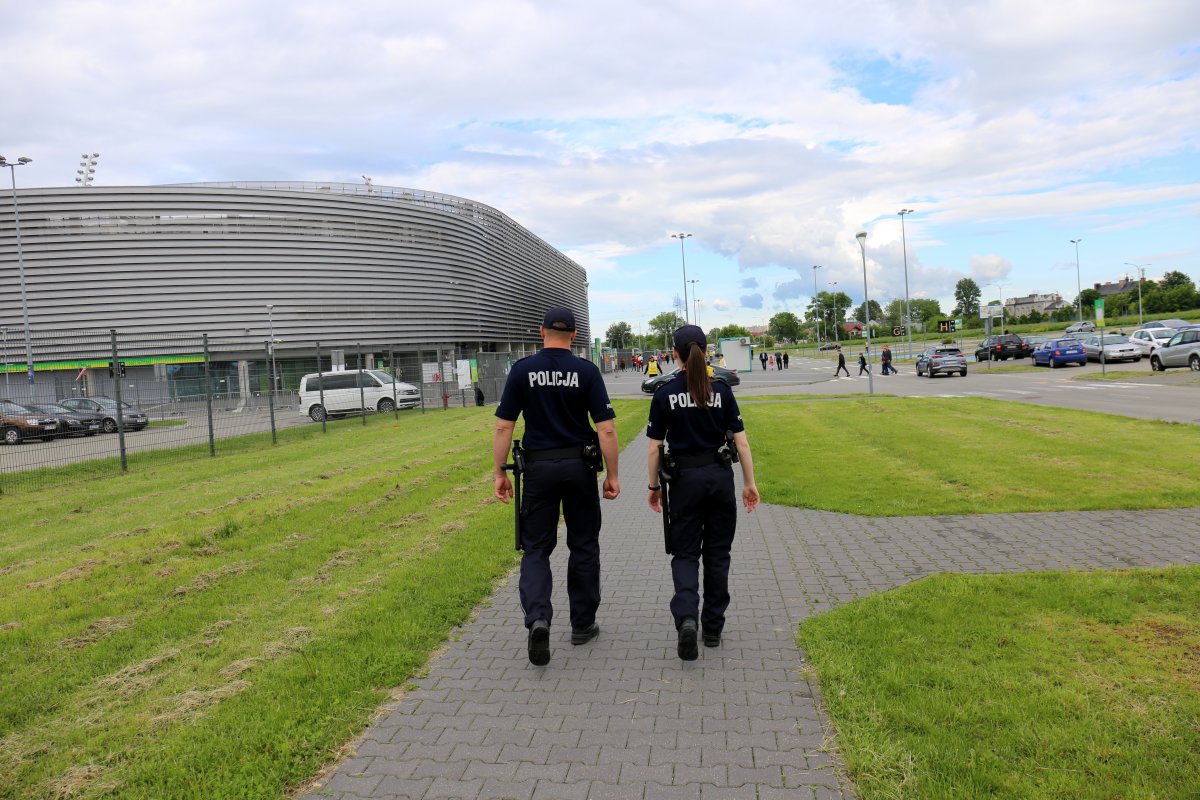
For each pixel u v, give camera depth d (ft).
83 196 166.61
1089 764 9.21
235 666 13.14
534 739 10.67
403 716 11.48
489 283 238.68
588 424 13.82
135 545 22.03
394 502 28.60
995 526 21.95
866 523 23.34
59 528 26.94
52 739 10.85
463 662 13.61
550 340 13.70
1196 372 85.40
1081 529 21.06
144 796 9.34
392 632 14.66
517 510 13.78
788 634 14.48
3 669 13.44
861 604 15.51
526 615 13.04
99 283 167.73
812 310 529.04
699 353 13.46
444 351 209.97
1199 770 9.05
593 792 9.26
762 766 9.76
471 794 9.29
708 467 13.43
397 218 199.21
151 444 48.06
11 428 37.70
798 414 61.21
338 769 9.96
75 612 16.28
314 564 19.98
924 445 38.78
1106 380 84.28
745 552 20.51
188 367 58.29
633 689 12.26
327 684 12.34
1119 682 11.39
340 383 89.04
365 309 193.77
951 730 10.18
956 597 15.44
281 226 181.57
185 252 173.06
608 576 19.07
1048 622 13.94
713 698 11.83
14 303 164.76
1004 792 8.75
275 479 36.35
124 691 12.35
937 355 119.55
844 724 10.61
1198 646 12.64
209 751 10.30
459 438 53.06
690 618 12.95
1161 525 21.07
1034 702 10.80
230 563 20.15
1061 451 34.14
